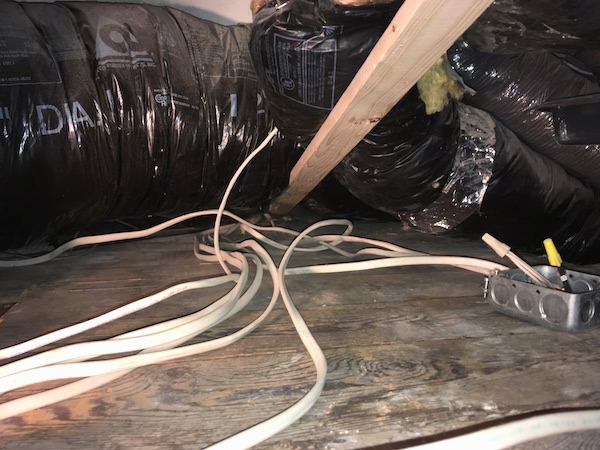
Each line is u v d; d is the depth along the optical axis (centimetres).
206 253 136
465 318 88
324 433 55
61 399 60
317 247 134
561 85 121
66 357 65
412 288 105
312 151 97
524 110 123
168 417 58
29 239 119
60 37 116
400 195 112
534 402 62
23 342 74
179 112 127
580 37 71
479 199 113
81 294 102
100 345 67
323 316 88
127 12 131
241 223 142
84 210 124
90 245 145
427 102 93
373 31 67
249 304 95
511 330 83
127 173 124
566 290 86
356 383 65
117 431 56
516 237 123
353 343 77
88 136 114
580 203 123
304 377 67
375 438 55
